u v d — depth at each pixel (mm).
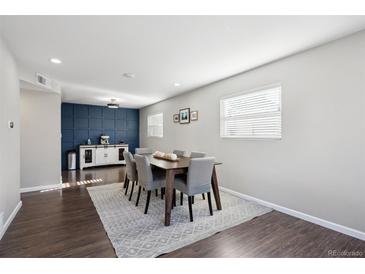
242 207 3008
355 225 2121
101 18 1809
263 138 3090
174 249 1922
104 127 7469
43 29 1981
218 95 3949
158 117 6566
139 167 3012
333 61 2266
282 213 2785
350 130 2143
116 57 2730
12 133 2564
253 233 2230
